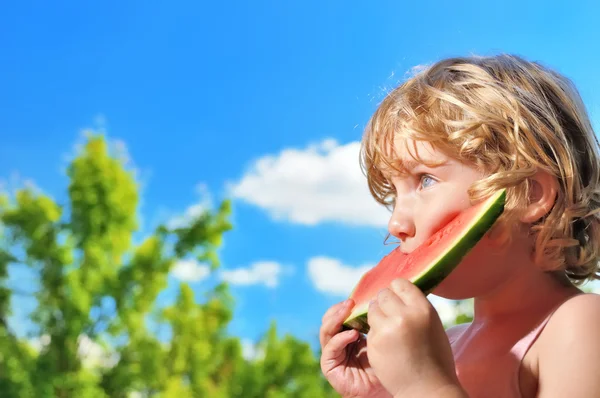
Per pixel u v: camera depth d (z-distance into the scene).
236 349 12.29
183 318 11.97
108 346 11.71
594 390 1.46
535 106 1.84
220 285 12.38
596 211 1.80
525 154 1.72
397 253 1.88
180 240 12.20
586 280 1.90
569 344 1.52
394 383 1.49
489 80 1.84
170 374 11.77
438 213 1.71
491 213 1.53
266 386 12.38
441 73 1.93
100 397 11.15
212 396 11.87
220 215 12.50
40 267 11.44
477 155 1.71
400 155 1.78
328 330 1.89
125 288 11.74
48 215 11.44
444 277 1.56
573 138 1.92
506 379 1.59
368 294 1.83
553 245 1.69
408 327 1.50
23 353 11.11
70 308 11.27
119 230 11.84
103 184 11.76
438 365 1.49
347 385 1.87
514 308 1.67
